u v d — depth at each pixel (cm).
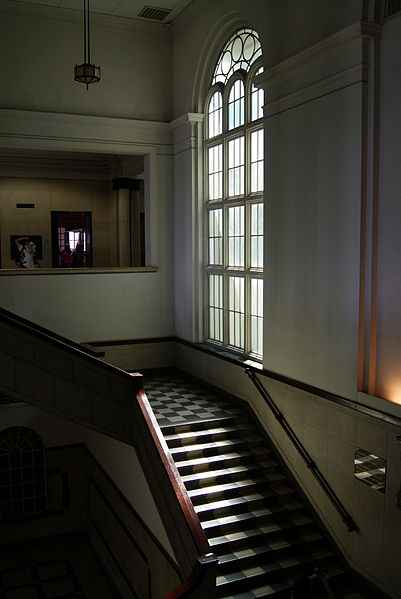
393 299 766
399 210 748
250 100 1100
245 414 1093
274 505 937
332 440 859
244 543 862
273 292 996
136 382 979
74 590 1155
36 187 1889
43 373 923
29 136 1261
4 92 1237
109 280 1347
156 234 1393
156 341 1395
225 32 1170
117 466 1127
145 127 1362
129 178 1866
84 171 1938
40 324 1286
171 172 1400
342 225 824
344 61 804
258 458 1012
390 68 753
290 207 941
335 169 834
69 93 1289
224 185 1199
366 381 804
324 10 838
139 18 1307
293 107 922
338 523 862
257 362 1097
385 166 769
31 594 1138
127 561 1083
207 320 1316
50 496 1379
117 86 1330
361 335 799
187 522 751
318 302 883
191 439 1013
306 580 764
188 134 1295
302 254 916
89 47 1296
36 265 1895
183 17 1284
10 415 1330
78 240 1959
